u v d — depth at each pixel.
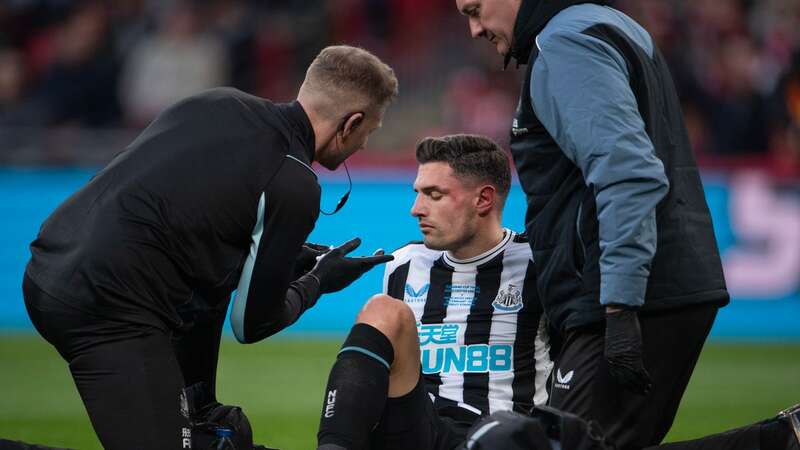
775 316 36.84
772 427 11.63
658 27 46.34
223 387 25.17
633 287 10.09
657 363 10.85
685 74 45.12
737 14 46.97
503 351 12.65
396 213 36.00
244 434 12.51
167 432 10.65
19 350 30.08
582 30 10.74
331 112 11.43
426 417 11.75
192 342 12.45
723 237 36.72
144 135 11.29
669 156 10.89
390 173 36.12
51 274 10.75
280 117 11.30
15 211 35.69
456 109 45.62
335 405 11.09
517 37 11.39
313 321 35.78
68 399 22.95
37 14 45.00
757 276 36.78
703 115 44.75
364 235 35.78
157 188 10.75
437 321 12.95
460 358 12.72
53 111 43.78
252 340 11.48
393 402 11.57
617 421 10.88
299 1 48.34
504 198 12.93
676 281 10.70
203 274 11.02
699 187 11.18
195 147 10.94
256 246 11.00
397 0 48.22
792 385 26.12
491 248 12.91
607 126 10.24
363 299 35.59
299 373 27.41
